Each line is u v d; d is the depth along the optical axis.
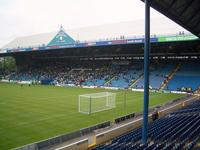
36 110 26.31
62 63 76.06
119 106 29.92
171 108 26.55
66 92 44.09
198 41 43.25
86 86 57.78
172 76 52.97
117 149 10.52
